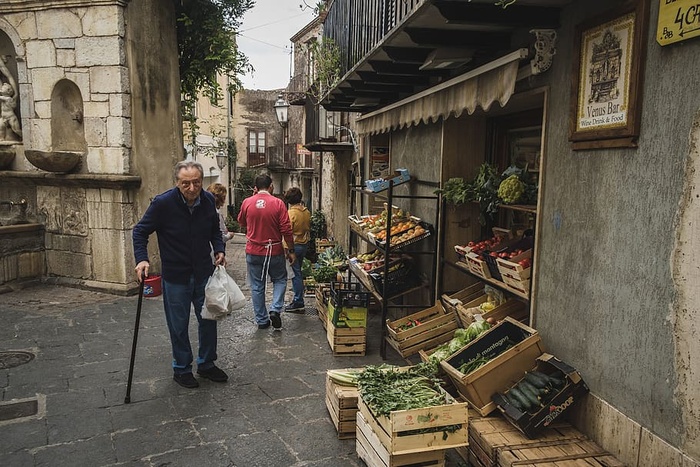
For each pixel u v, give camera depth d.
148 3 7.66
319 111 12.16
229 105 22.88
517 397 2.94
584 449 2.71
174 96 8.48
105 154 7.26
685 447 2.22
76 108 7.74
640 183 2.46
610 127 2.62
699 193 2.14
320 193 14.62
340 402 3.32
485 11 2.97
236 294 4.14
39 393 3.95
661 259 2.34
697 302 2.16
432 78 5.32
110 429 3.42
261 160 30.42
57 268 7.73
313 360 4.76
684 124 2.21
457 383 3.27
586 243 2.86
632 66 2.45
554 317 3.16
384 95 6.45
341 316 4.85
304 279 7.90
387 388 3.03
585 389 2.85
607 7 2.66
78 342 5.15
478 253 4.08
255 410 3.72
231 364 4.64
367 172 8.34
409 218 5.61
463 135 4.92
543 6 3.04
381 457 2.76
